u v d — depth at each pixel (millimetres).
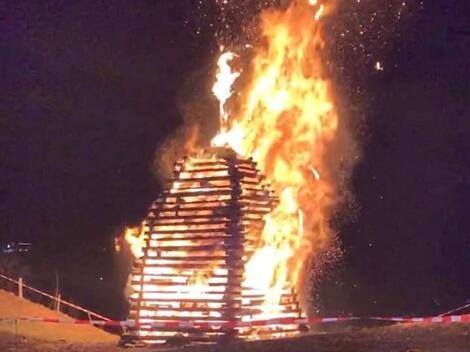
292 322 14539
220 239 14781
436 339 11797
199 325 14336
